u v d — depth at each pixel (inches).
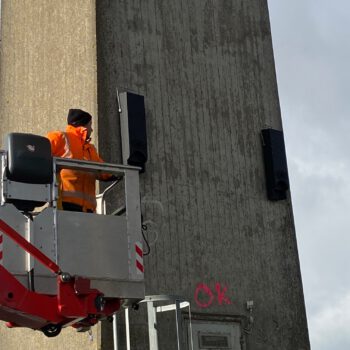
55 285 328.5
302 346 561.3
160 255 515.5
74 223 342.3
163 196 529.3
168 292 510.6
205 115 569.3
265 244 567.8
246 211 566.6
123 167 362.3
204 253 535.2
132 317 488.7
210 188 553.9
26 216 331.3
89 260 340.8
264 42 622.2
